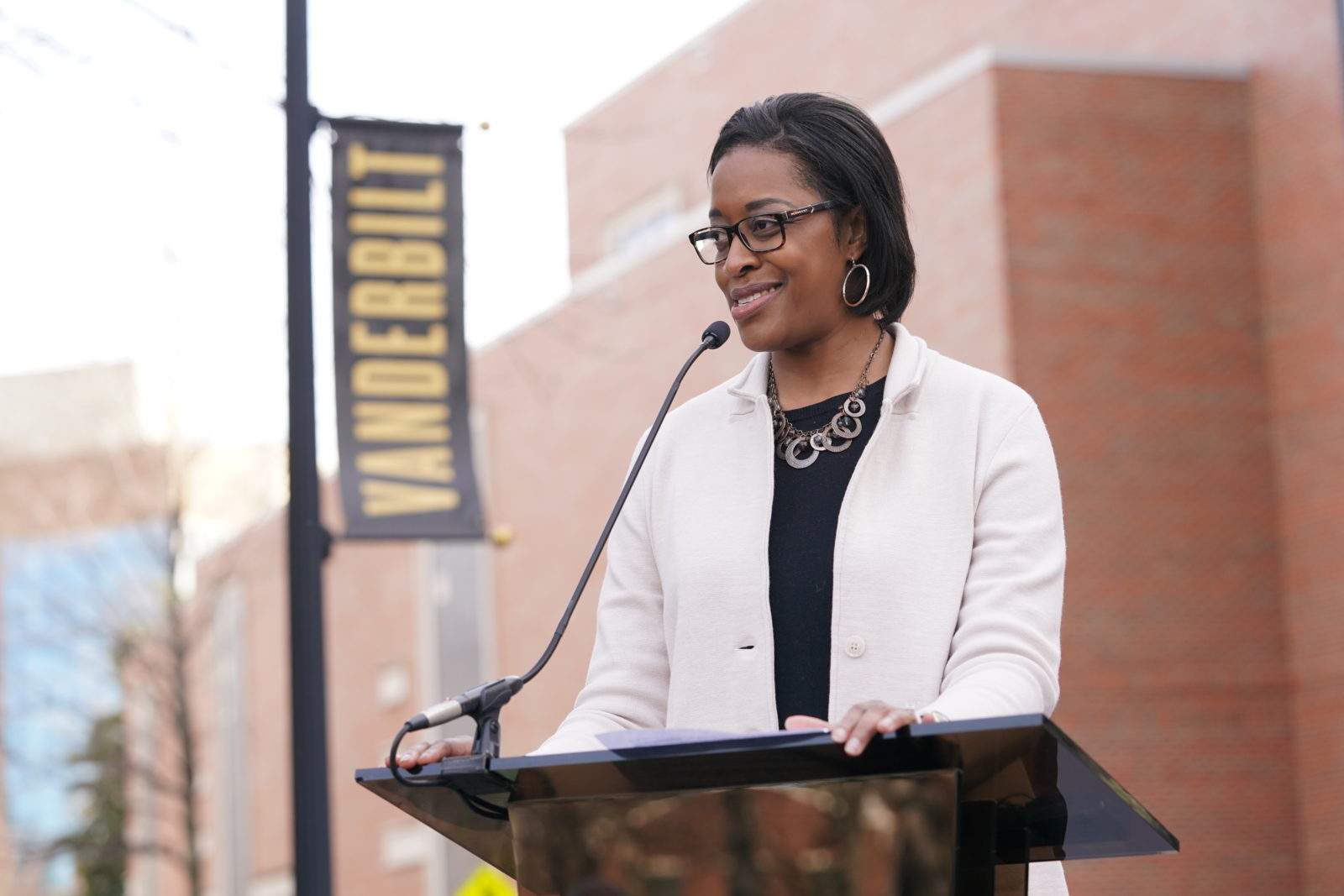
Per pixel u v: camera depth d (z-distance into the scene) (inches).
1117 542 835.4
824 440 144.6
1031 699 124.1
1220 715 842.2
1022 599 133.0
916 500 139.4
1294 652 853.8
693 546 144.8
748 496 145.1
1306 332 855.7
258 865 1477.6
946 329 847.7
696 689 141.1
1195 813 833.5
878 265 144.6
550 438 1120.8
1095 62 856.9
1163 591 839.1
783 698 138.3
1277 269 871.7
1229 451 860.6
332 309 439.5
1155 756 828.6
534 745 1106.7
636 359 1039.6
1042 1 1007.0
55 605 1233.4
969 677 126.0
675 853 108.6
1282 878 839.1
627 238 1192.2
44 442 1482.5
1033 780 106.5
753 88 1146.7
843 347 147.2
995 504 138.3
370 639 1318.9
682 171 1167.0
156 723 1254.3
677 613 144.2
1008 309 817.5
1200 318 862.5
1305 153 860.0
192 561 1118.4
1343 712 830.5
